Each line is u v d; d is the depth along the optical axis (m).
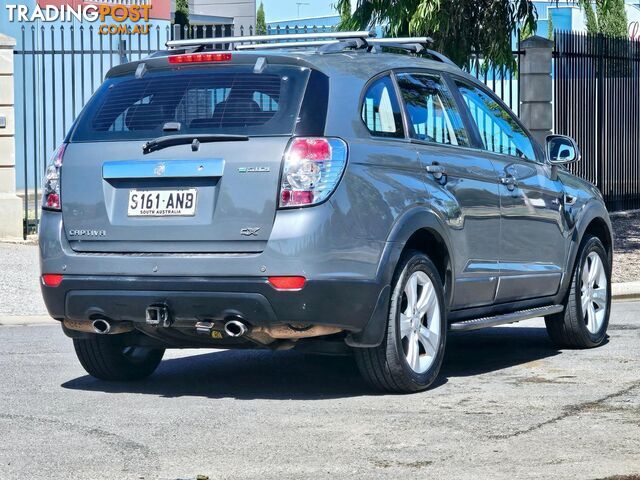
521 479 5.27
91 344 7.67
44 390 7.62
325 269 6.74
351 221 6.85
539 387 7.51
